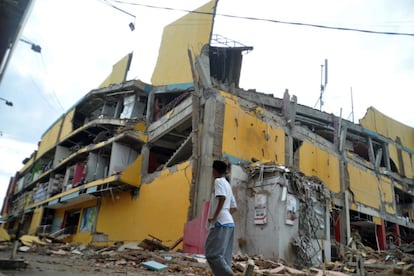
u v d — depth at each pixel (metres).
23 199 39.97
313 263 12.97
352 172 25.94
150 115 24.14
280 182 13.48
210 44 21.39
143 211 19.05
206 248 4.23
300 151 21.22
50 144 36.41
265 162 15.05
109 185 21.50
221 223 4.24
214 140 15.67
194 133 16.19
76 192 24.86
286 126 20.53
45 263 7.69
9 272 5.28
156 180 18.97
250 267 4.45
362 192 26.34
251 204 14.16
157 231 16.94
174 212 16.14
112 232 21.52
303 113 26.19
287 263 11.75
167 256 10.62
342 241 22.72
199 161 15.55
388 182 30.48
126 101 27.05
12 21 3.89
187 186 15.88
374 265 12.47
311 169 21.73
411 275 10.65
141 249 14.38
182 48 24.47
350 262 12.08
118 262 9.32
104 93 28.42
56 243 19.09
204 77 17.20
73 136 31.23
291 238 12.97
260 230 13.40
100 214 23.94
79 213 28.44
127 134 21.81
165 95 24.72
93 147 25.39
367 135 30.91
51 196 30.78
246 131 17.34
